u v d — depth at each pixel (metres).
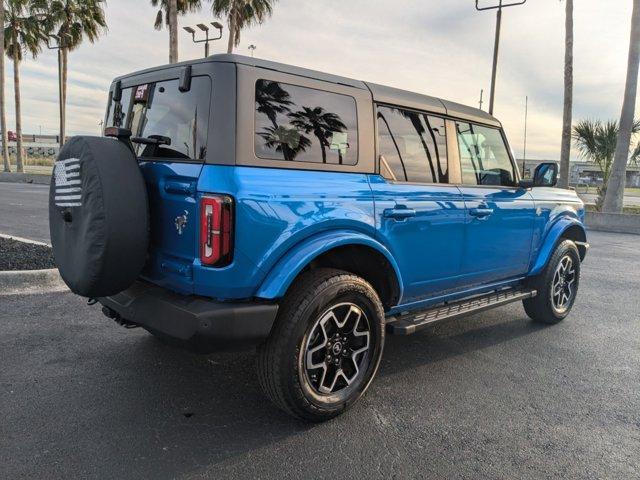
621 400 3.67
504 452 2.93
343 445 2.94
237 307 2.79
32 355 4.03
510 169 4.88
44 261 6.42
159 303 2.94
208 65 2.90
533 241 5.04
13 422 3.02
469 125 4.38
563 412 3.46
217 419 3.18
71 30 32.34
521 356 4.51
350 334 3.27
